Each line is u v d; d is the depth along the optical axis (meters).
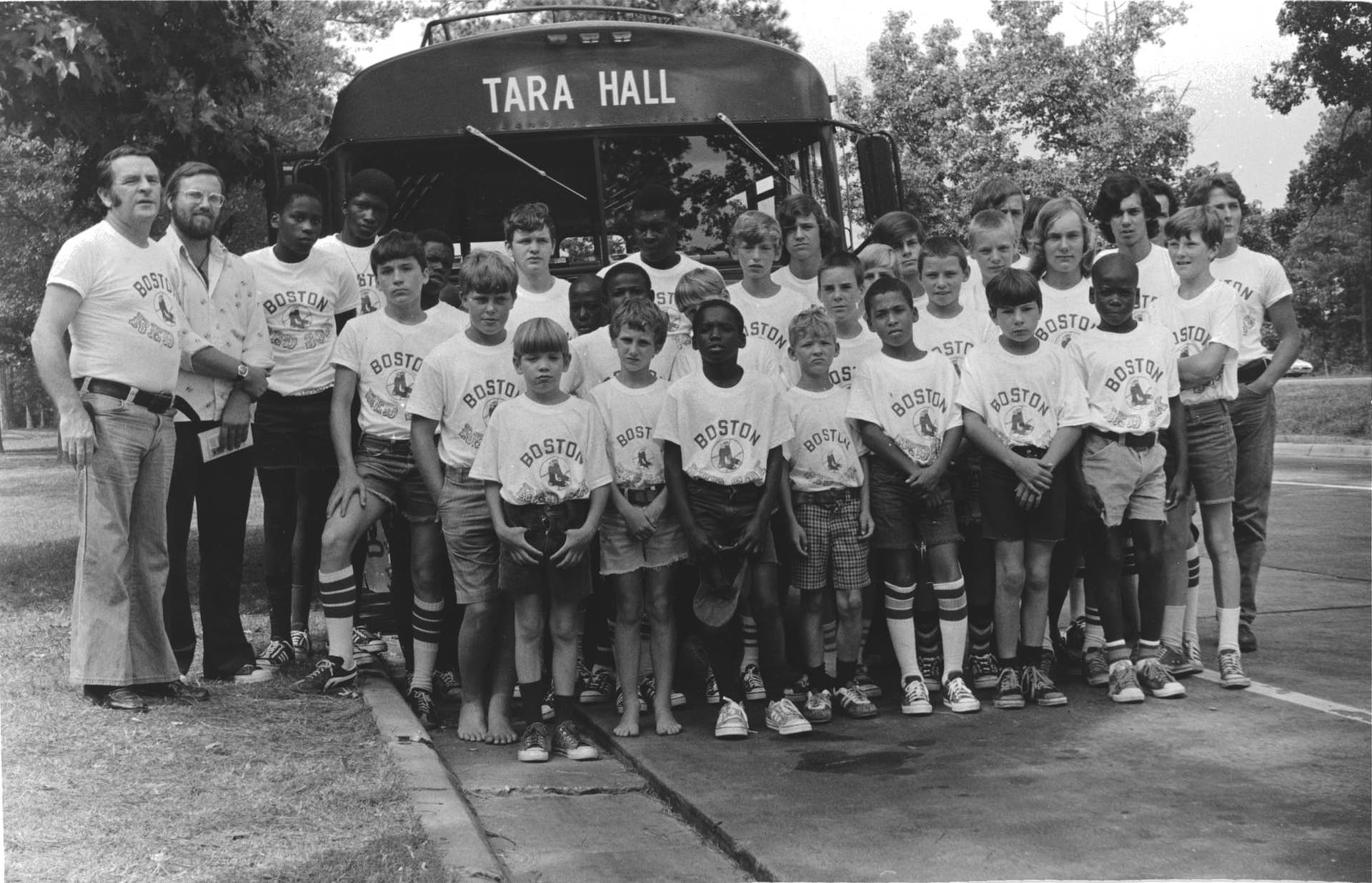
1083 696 5.70
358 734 4.91
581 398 5.64
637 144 7.32
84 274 5.09
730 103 7.39
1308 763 4.55
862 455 5.59
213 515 5.90
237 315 5.91
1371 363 24.84
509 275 5.45
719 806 4.27
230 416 5.81
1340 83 14.75
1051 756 4.74
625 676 5.40
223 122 10.25
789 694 5.86
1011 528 5.52
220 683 5.80
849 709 5.51
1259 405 6.44
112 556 5.18
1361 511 11.91
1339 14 14.13
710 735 5.29
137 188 5.17
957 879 3.55
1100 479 5.54
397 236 5.76
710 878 3.74
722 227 7.37
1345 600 7.78
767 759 4.88
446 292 6.57
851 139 7.74
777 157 7.43
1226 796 4.21
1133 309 5.86
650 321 5.41
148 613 5.36
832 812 4.18
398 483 5.73
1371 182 16.62
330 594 5.68
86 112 9.46
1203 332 6.00
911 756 4.83
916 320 6.08
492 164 7.28
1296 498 13.09
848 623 5.54
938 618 5.97
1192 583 6.16
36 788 4.14
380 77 7.25
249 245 21.98
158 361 5.23
